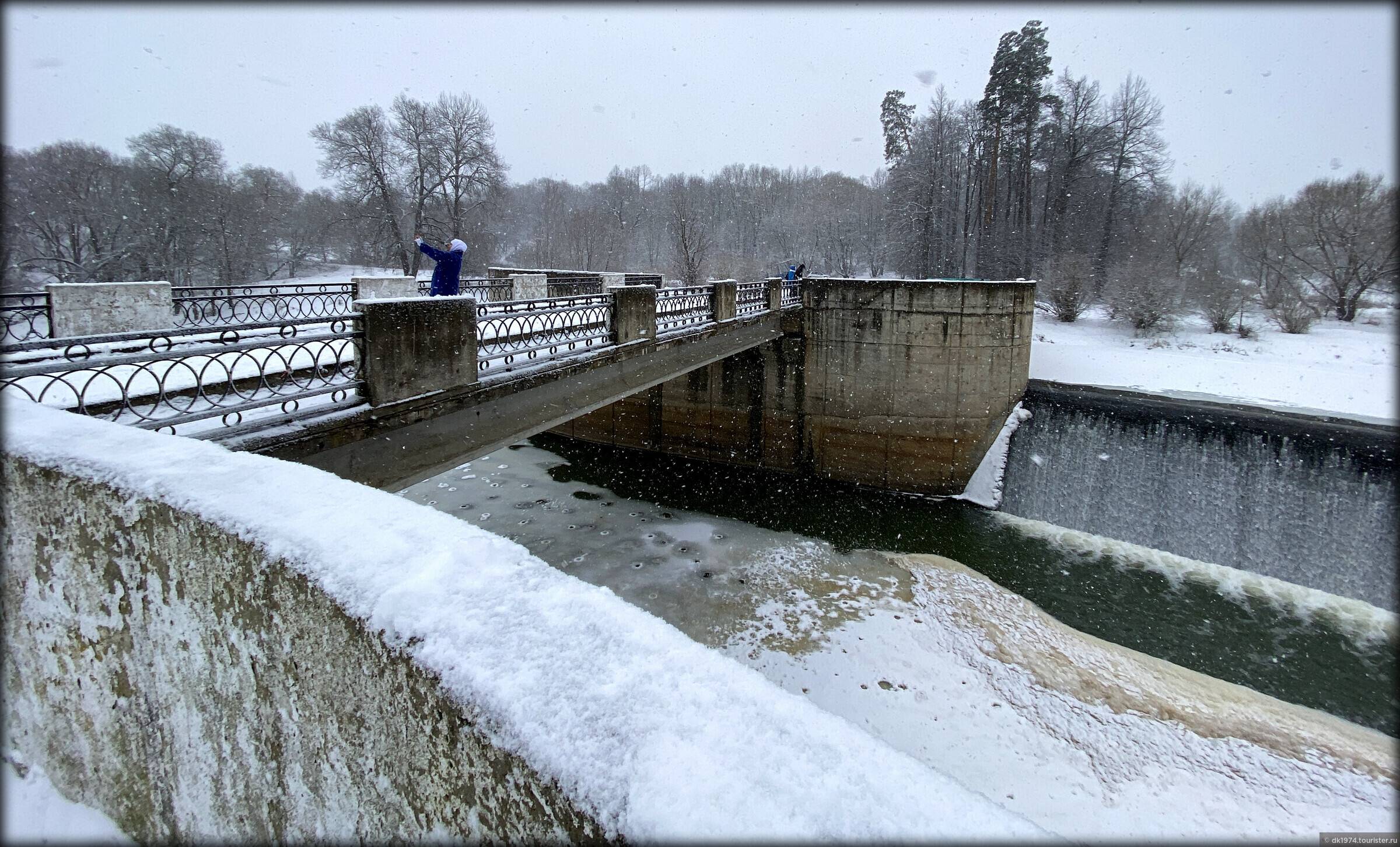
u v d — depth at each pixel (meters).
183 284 30.45
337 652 1.88
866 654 11.57
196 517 2.25
